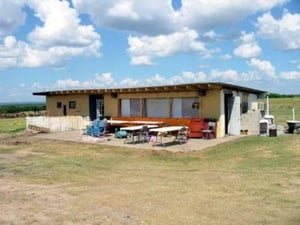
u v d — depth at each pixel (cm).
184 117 2198
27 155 1614
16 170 1227
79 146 1850
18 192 903
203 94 2098
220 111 2059
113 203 784
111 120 2455
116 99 2514
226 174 1091
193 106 2161
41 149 1798
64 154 1631
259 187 894
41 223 660
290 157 1280
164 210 723
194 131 2036
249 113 2202
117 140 2028
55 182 1030
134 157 1525
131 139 2033
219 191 870
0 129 2952
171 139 1994
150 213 705
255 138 1761
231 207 732
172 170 1218
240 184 937
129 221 660
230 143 1708
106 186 965
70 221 667
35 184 1003
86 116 2720
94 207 756
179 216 682
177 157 1489
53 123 2573
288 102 6381
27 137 2292
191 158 1456
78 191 908
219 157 1429
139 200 805
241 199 791
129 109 2458
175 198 815
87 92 2602
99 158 1507
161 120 2241
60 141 2044
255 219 654
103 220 669
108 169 1248
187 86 2062
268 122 2006
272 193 832
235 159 1360
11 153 1681
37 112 4925
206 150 1596
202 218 668
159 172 1181
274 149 1439
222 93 2064
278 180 965
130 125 2309
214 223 639
